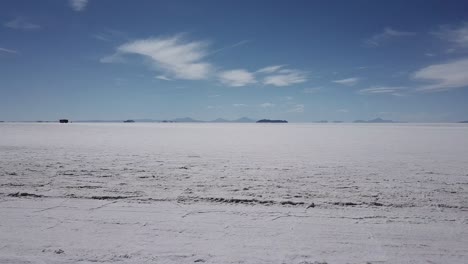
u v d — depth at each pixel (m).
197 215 4.88
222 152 14.74
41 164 10.16
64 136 26.44
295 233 4.13
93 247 3.60
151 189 6.72
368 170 9.59
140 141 21.67
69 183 7.23
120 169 9.41
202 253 3.46
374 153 14.54
